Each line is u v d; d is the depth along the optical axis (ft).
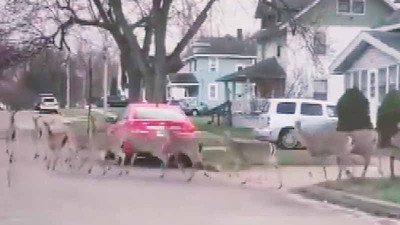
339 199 49.90
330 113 99.25
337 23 183.42
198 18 114.21
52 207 45.09
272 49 196.95
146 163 77.71
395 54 104.68
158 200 49.34
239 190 56.49
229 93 227.20
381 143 63.72
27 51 121.19
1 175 64.75
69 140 73.97
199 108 245.65
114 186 57.47
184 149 67.31
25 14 118.11
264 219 41.63
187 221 40.37
